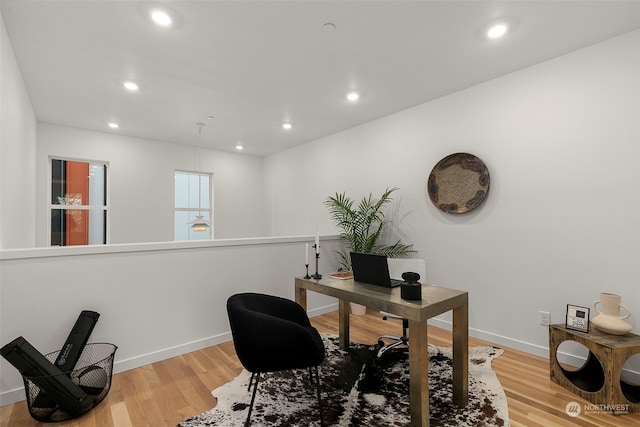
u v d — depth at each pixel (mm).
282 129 4555
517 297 2779
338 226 4434
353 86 3102
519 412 1893
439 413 1880
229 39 2295
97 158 4633
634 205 2195
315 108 3703
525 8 1974
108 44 2346
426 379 1710
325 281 2455
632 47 2201
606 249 2312
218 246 2947
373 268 2260
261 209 6430
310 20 2082
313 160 5168
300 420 1827
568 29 2186
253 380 2273
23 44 2326
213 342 2893
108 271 2363
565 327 2230
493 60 2604
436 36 2270
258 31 2201
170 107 3658
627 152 2223
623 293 2240
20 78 2750
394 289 2168
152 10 1966
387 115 3939
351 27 2162
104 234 4793
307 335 1771
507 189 2836
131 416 1883
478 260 3043
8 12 1960
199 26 2135
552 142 2568
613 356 1882
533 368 2434
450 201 3221
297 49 2438
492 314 2941
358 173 4355
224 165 5973
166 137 5008
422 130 3545
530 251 2699
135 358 2469
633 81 2197
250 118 4059
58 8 1932
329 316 3779
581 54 2418
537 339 2658
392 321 3568
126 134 4820
